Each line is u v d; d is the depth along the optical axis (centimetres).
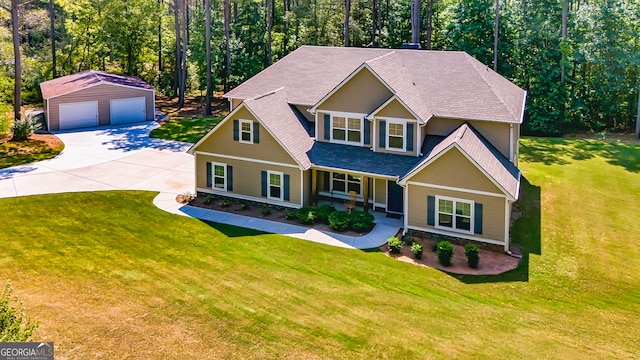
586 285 1662
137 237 1916
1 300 938
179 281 1545
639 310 1505
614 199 2492
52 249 1759
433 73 2483
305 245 1911
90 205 2241
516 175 2038
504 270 1753
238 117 2286
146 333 1214
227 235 1983
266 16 5306
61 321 1244
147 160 3016
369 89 2256
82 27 5159
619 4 3916
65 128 3834
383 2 5706
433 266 1769
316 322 1323
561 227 2148
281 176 2269
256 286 1538
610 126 4294
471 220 1920
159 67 5741
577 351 1241
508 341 1276
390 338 1256
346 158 2255
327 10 5247
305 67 2786
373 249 1898
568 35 4100
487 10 4166
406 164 2162
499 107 2181
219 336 1221
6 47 4541
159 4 5362
